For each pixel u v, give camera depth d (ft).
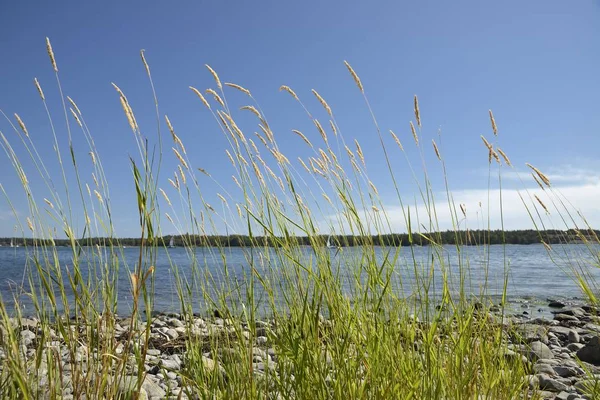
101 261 7.87
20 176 7.63
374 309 8.47
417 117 10.01
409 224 9.17
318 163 10.19
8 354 6.97
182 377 8.79
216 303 9.14
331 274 8.54
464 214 10.34
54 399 7.23
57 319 7.25
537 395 11.59
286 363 8.66
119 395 7.78
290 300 8.79
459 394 8.74
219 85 9.46
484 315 10.38
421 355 8.98
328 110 10.29
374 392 8.23
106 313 7.65
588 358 18.31
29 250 7.59
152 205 7.20
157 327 22.85
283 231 9.04
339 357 8.21
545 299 39.81
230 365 8.71
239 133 9.38
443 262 9.39
